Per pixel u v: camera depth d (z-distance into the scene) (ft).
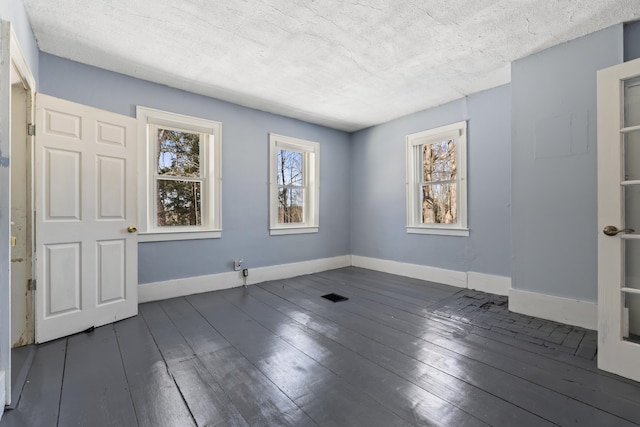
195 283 11.84
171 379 5.81
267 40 8.44
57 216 7.72
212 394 5.33
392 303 10.62
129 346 7.22
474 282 12.37
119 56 9.23
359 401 5.14
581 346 7.14
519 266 9.55
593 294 8.17
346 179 17.75
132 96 10.52
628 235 5.85
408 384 5.63
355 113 14.55
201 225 12.50
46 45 8.56
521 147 9.47
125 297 9.09
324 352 6.92
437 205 14.28
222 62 9.64
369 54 9.22
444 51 9.07
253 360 6.55
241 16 7.39
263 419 4.70
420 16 7.41
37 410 4.89
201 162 12.46
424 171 14.82
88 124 8.33
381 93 12.19
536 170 9.16
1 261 4.89
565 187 8.63
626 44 7.77
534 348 7.07
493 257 11.85
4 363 4.91
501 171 11.55
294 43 8.59
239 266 13.01
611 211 6.04
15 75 6.66
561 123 8.68
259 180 13.85
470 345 7.26
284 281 13.98
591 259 8.20
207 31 8.00
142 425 4.57
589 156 8.22
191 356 6.73
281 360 6.55
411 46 8.78
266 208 14.10
